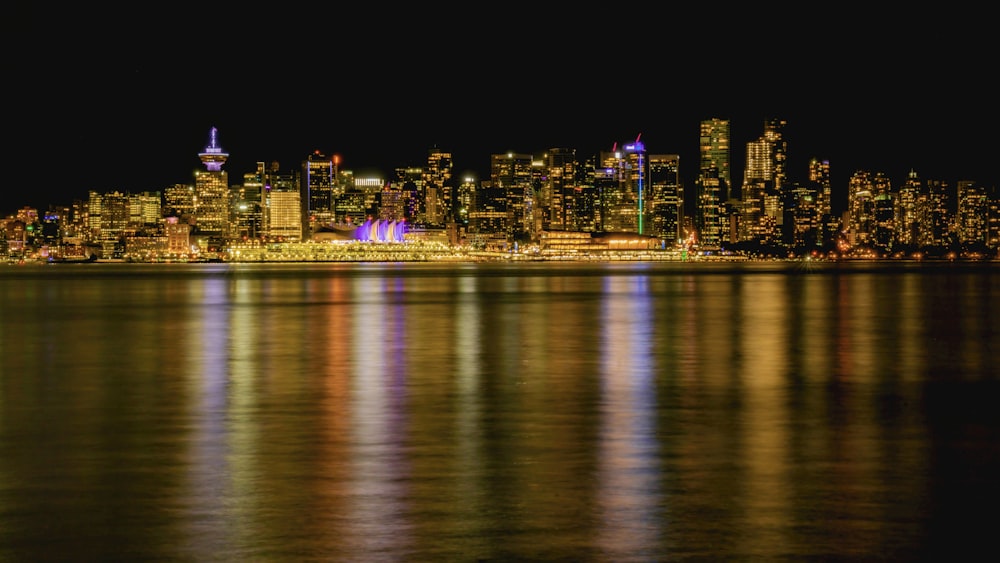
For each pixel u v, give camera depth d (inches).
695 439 1000.9
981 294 5251.0
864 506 717.9
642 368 1708.9
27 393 1391.5
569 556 603.8
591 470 847.1
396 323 3002.0
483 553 609.9
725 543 628.7
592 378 1560.0
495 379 1546.5
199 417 1159.0
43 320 3230.8
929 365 1758.1
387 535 647.8
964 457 902.4
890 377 1571.1
